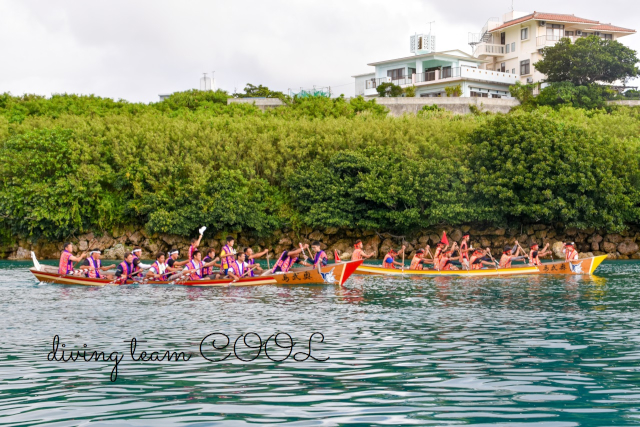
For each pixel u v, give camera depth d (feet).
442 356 30.99
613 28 242.78
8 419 21.29
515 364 29.14
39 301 55.01
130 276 71.77
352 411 21.93
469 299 56.24
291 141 140.87
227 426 20.31
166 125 146.61
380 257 134.10
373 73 262.88
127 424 20.65
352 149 139.44
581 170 121.39
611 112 175.22
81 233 132.36
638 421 20.83
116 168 133.39
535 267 85.51
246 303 53.42
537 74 235.40
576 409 22.11
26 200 123.65
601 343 34.40
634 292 61.62
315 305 52.01
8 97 178.29
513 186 124.88
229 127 148.15
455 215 124.77
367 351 32.37
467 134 135.44
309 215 130.52
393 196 126.62
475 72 221.66
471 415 21.43
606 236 132.98
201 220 126.62
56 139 130.11
